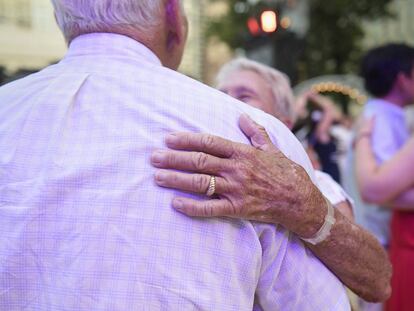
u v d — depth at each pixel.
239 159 0.90
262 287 0.97
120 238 0.86
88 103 0.94
